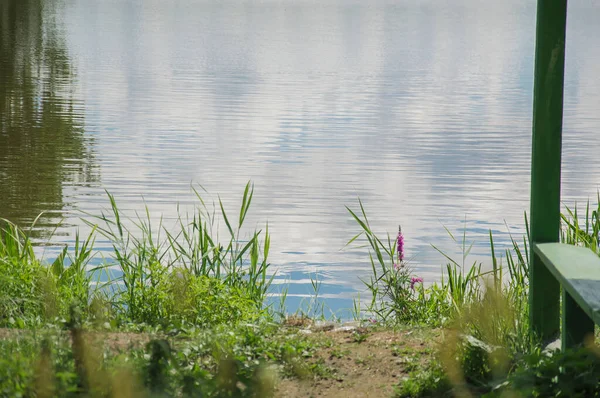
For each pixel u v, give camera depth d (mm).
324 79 70938
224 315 14062
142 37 110312
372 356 11195
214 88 62594
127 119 46656
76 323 8391
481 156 37594
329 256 22250
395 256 22266
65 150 36969
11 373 7988
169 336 12195
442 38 124500
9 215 25719
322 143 41000
